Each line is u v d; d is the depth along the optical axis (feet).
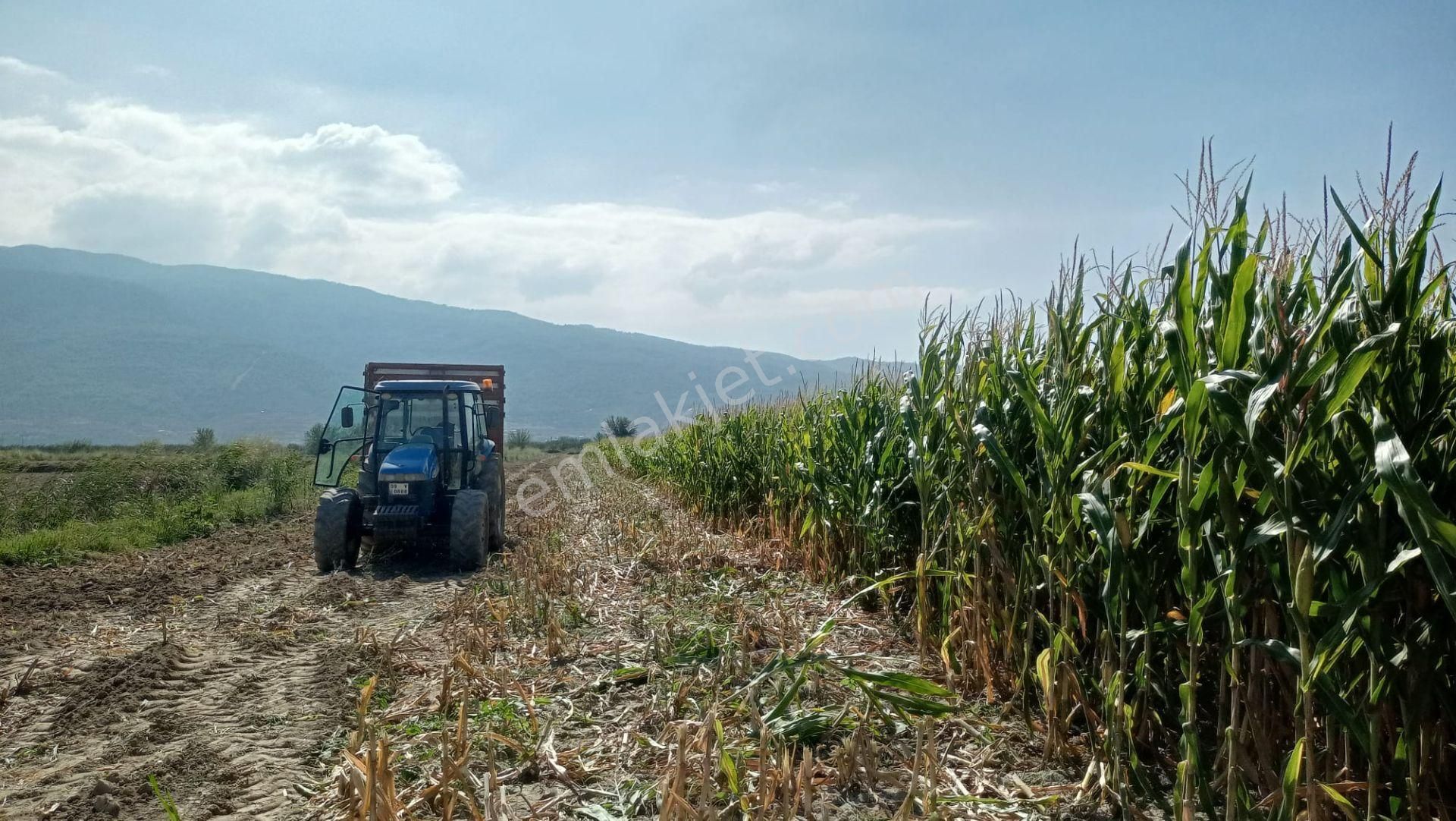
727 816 10.94
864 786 12.00
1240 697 10.59
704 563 30.25
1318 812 8.61
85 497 50.42
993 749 13.05
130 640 21.90
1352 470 8.28
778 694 15.15
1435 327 8.67
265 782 13.01
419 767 12.92
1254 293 9.29
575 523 44.24
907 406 18.28
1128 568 10.84
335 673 18.31
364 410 35.24
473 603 24.14
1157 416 10.87
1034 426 13.80
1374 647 8.23
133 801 12.64
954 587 16.76
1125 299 12.25
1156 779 11.73
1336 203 8.57
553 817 11.51
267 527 47.60
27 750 15.03
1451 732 9.51
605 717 15.11
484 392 55.16
